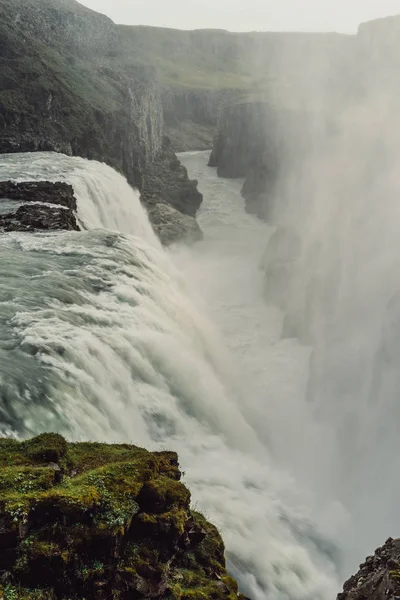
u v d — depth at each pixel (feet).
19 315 72.23
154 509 37.65
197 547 40.42
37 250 101.40
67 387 59.93
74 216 127.24
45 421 54.34
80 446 43.86
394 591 32.73
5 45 239.71
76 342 67.72
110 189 175.22
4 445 41.34
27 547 31.81
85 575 32.32
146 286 96.12
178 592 35.24
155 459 41.68
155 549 35.78
